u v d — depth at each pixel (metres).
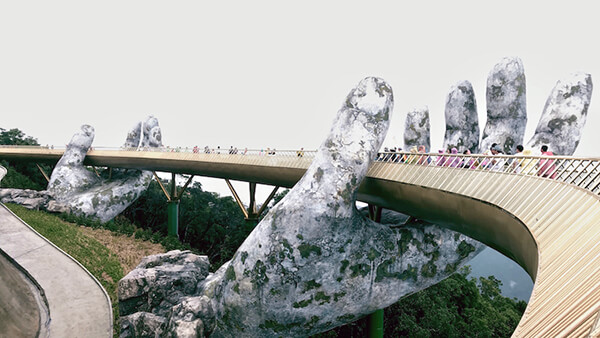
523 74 26.92
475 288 56.44
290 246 22.72
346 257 23.45
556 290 5.91
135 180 62.84
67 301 26.97
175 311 25.45
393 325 44.66
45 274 30.14
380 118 23.86
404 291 25.59
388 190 23.66
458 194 17.09
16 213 46.19
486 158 17.44
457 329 46.66
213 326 25.48
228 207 76.25
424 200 20.47
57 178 59.47
